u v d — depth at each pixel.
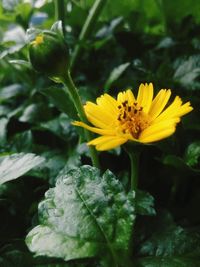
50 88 0.09
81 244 0.07
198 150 0.09
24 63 0.08
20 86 0.14
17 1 0.15
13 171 0.08
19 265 0.08
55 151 0.11
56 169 0.10
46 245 0.07
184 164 0.09
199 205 0.10
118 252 0.07
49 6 0.16
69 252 0.07
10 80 0.16
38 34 0.08
